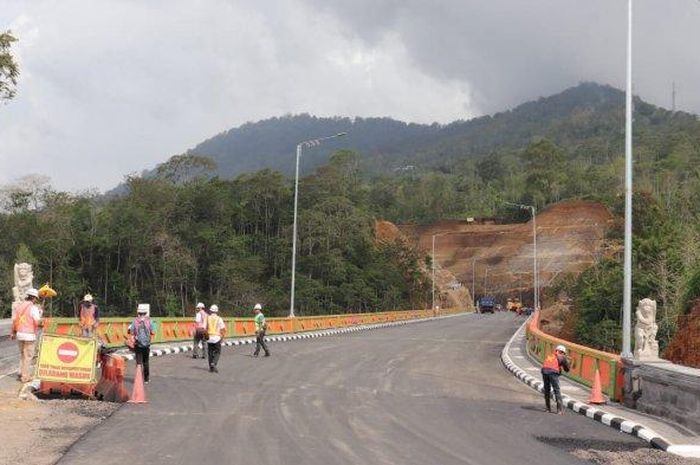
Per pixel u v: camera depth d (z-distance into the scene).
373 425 13.36
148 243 81.19
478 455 11.02
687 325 30.62
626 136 20.41
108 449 10.45
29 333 15.02
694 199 112.06
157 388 17.72
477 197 187.25
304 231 95.31
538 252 146.38
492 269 149.62
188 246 84.94
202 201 90.56
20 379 16.48
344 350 32.03
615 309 53.41
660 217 69.56
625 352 18.28
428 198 188.62
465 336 46.19
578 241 143.88
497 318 86.19
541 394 19.62
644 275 49.91
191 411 14.30
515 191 186.00
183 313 80.62
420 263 129.62
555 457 11.20
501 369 26.41
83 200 87.81
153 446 10.76
